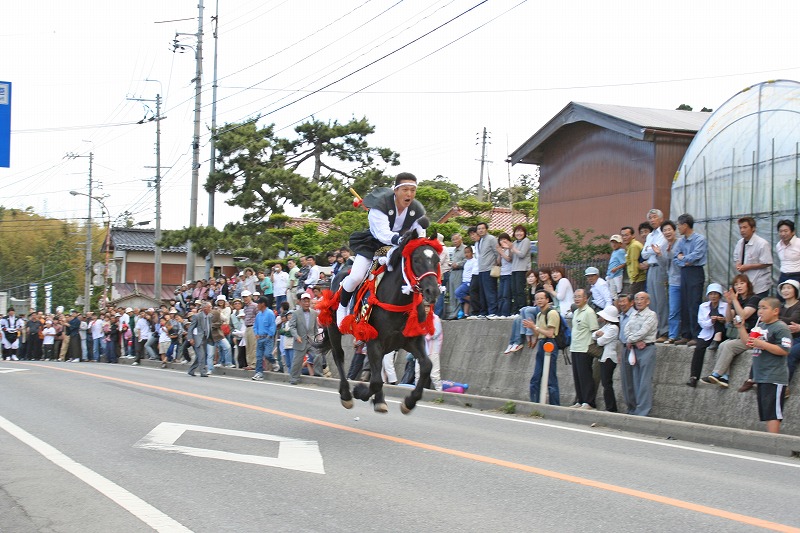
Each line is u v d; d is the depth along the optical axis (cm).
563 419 1312
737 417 1211
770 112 1461
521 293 1770
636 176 1833
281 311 2164
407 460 832
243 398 1415
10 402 1347
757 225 1455
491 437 1012
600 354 1362
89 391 1512
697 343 1277
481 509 638
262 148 3531
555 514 623
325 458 841
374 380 948
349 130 3709
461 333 1902
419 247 916
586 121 1941
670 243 1383
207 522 603
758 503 672
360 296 968
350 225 3231
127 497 677
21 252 7350
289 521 605
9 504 662
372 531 579
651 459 889
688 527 589
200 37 3531
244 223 3581
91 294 6288
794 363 1143
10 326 3512
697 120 1922
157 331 2889
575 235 1978
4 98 1357
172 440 947
